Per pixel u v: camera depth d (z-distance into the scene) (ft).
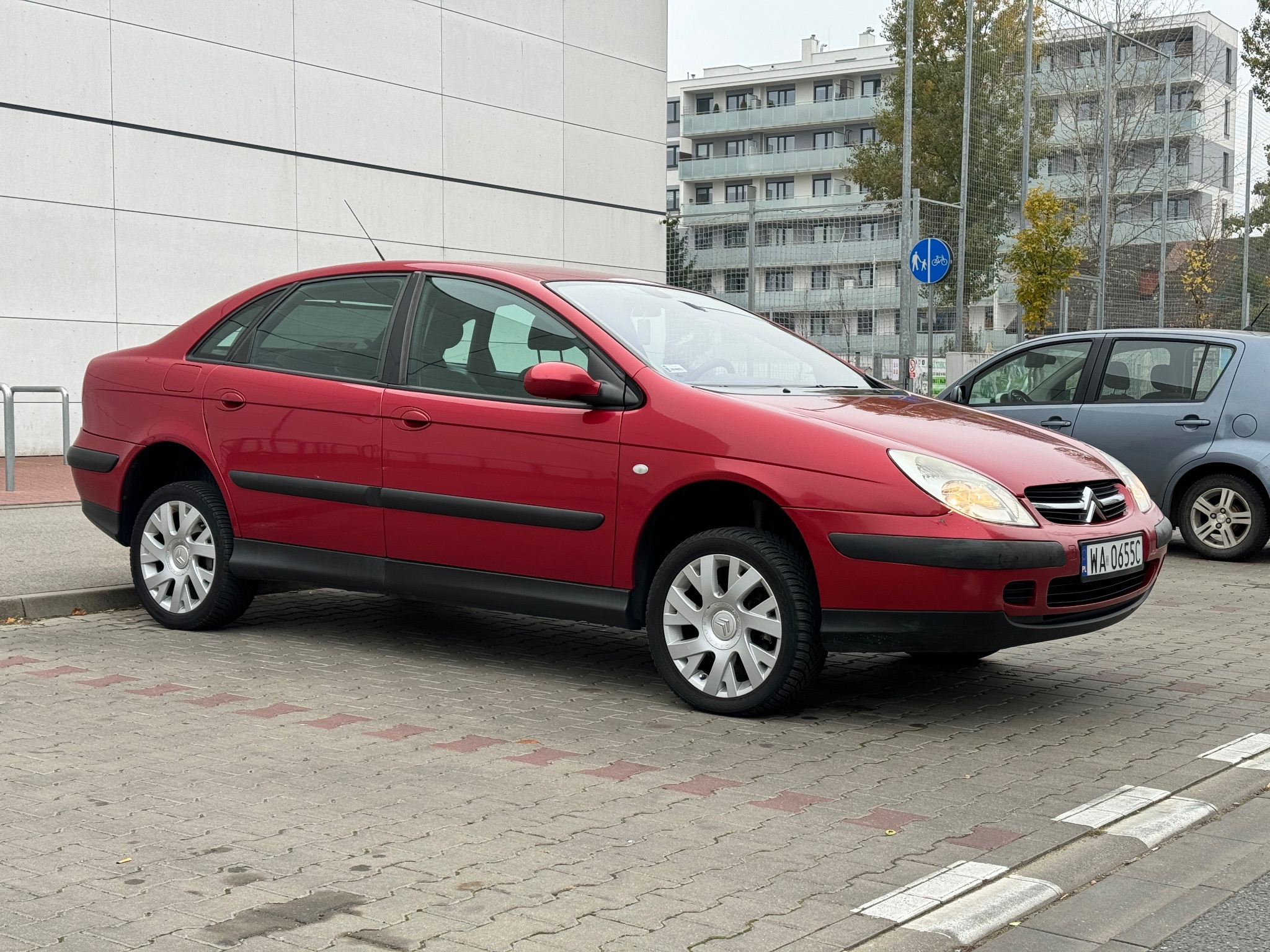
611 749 16.10
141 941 10.24
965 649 16.83
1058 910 11.31
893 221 82.53
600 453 18.34
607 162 77.71
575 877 11.71
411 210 66.49
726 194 286.25
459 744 16.25
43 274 52.21
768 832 13.06
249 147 59.16
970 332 98.58
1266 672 21.18
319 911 10.87
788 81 288.30
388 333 20.85
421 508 19.85
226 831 12.89
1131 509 18.62
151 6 55.31
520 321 19.76
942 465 16.89
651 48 80.38
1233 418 33.47
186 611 22.76
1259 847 12.97
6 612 23.66
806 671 17.28
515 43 71.77
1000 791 14.55
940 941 10.37
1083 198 121.90
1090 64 122.11
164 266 56.13
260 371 21.99
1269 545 37.81
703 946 10.20
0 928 10.49
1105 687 20.02
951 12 137.59
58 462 50.08
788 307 83.97
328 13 62.23
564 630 23.85
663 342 19.62
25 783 14.40
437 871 11.82
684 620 17.97
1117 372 35.19
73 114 52.95
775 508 17.79
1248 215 118.11
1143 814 13.80
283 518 21.42
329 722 17.20
